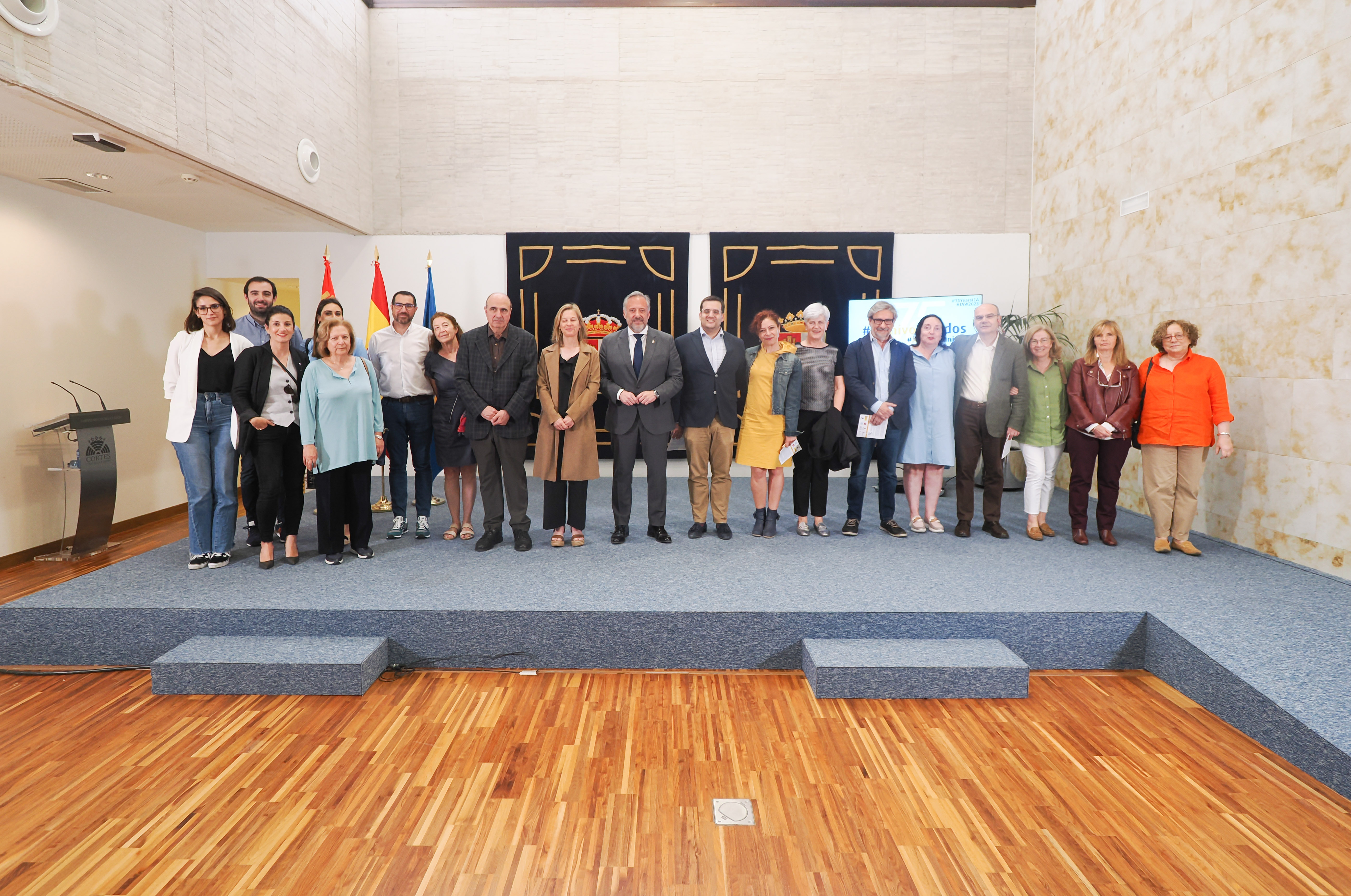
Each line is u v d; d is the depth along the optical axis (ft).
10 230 14.58
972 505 14.67
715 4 21.08
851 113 21.34
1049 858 6.61
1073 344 19.43
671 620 10.54
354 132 20.15
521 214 21.54
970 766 8.16
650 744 8.64
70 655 10.78
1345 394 11.97
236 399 11.98
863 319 21.11
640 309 13.61
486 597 11.04
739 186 21.49
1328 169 12.18
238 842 6.83
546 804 7.47
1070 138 19.52
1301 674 8.78
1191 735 8.77
